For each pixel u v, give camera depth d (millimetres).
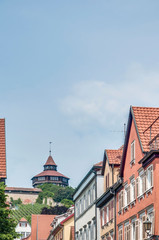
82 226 71500
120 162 56219
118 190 53031
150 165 41656
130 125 48656
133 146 47656
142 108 47938
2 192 51938
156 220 39438
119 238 51719
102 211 60625
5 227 50875
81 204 73375
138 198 45062
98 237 61844
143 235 41750
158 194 39906
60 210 163125
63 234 85562
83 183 71875
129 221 47781
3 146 59750
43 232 123000
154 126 46281
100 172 63562
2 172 57281
